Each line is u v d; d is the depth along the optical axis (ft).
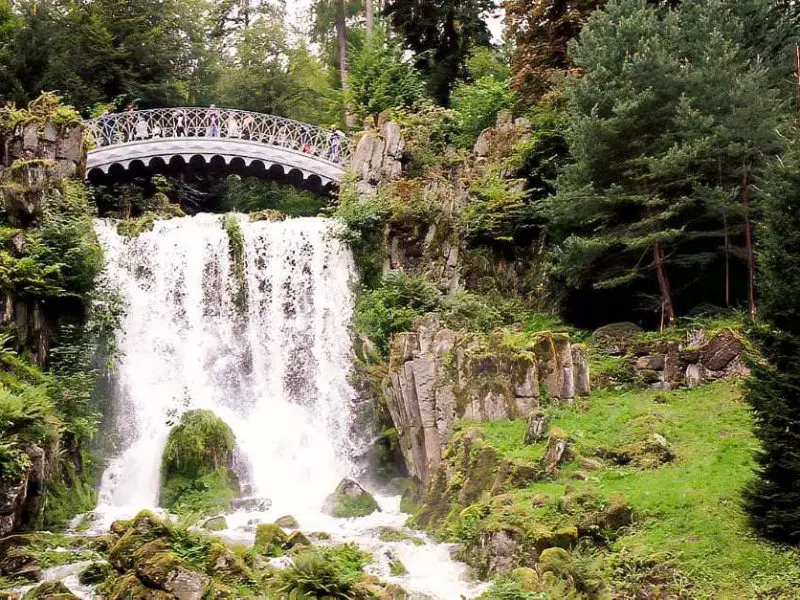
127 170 120.37
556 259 95.71
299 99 167.12
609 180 88.07
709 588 45.44
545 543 51.34
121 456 81.00
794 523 46.83
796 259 50.55
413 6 151.94
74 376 80.79
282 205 146.20
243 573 50.83
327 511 72.33
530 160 104.47
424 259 102.12
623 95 86.12
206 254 99.14
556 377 72.18
